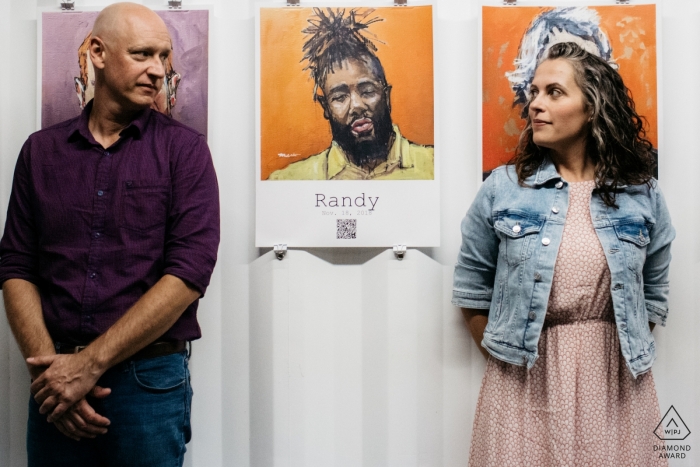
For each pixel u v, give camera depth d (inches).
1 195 61.2
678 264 60.5
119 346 46.1
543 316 49.7
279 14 59.9
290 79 59.9
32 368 48.3
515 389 52.2
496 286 53.2
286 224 59.9
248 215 61.1
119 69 49.5
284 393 60.8
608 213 50.5
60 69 60.2
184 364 52.5
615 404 50.7
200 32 59.9
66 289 48.7
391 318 60.7
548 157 53.1
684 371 60.8
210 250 49.6
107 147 50.8
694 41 60.2
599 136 50.2
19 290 50.1
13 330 49.6
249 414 61.2
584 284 49.4
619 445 50.9
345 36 59.7
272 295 60.7
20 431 61.7
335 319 60.9
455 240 60.9
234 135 61.0
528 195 52.0
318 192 59.9
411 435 60.9
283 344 60.8
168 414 49.5
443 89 60.9
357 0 59.9
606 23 59.2
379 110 59.7
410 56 59.7
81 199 49.4
